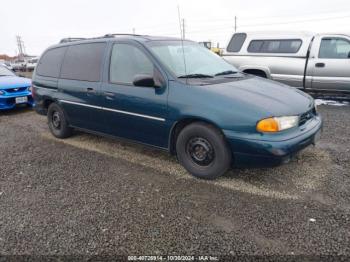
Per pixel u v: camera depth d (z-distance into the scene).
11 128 6.18
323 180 3.35
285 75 7.71
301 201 2.95
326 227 2.53
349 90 7.13
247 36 8.20
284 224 2.59
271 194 3.10
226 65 4.33
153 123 3.64
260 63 7.94
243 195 3.10
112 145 4.84
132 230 2.58
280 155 2.90
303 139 3.08
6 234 2.58
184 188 3.30
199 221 2.68
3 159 4.38
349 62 6.95
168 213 2.82
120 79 3.96
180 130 3.58
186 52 4.10
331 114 6.44
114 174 3.74
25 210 2.96
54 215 2.85
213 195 3.13
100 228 2.62
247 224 2.62
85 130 4.80
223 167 3.26
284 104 3.17
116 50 4.08
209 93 3.22
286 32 7.75
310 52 7.36
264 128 2.93
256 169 3.67
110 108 4.07
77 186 3.45
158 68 3.55
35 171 3.91
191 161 3.51
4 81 7.66
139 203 3.02
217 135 3.19
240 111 3.02
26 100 7.73
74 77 4.66
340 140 4.65
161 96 3.49
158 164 3.99
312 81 7.41
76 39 5.14
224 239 2.43
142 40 3.91
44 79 5.24
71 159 4.30
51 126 5.40
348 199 2.95
